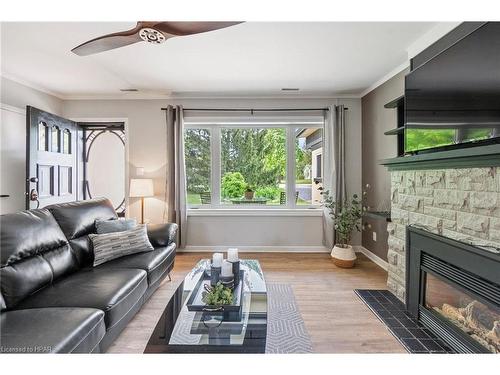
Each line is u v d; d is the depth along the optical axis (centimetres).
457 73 178
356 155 421
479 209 165
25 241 183
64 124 388
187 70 322
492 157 152
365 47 265
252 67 314
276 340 193
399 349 183
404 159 226
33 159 323
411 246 230
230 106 423
